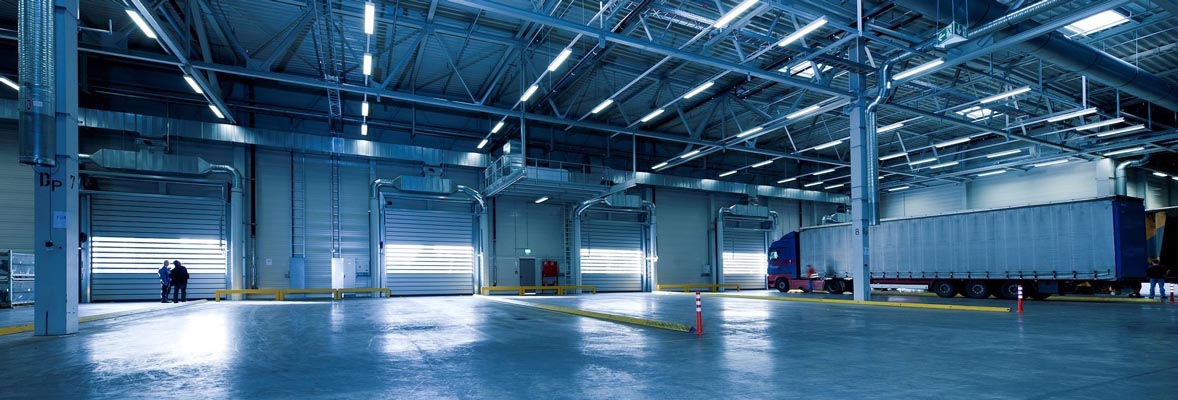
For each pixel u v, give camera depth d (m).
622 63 23.73
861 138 22.19
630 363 8.05
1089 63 18.09
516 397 6.01
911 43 18.66
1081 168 35.12
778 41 17.11
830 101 23.17
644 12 16.39
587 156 34.41
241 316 16.69
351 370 7.55
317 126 28.47
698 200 39.59
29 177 23.36
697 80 25.66
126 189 25.17
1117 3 13.47
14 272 21.28
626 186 28.58
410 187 29.27
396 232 30.48
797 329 12.47
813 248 32.34
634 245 37.31
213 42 21.50
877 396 5.98
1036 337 10.79
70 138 11.51
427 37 21.38
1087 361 8.05
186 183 26.31
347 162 29.70
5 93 22.55
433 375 7.20
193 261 26.23
